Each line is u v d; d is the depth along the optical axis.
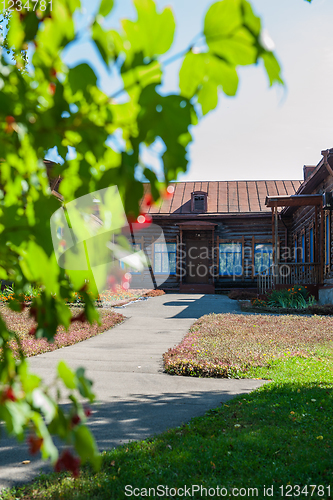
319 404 5.33
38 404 0.84
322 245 18.78
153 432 4.54
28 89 0.88
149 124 0.75
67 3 0.83
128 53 0.76
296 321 13.29
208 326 12.28
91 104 0.83
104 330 12.32
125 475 3.43
